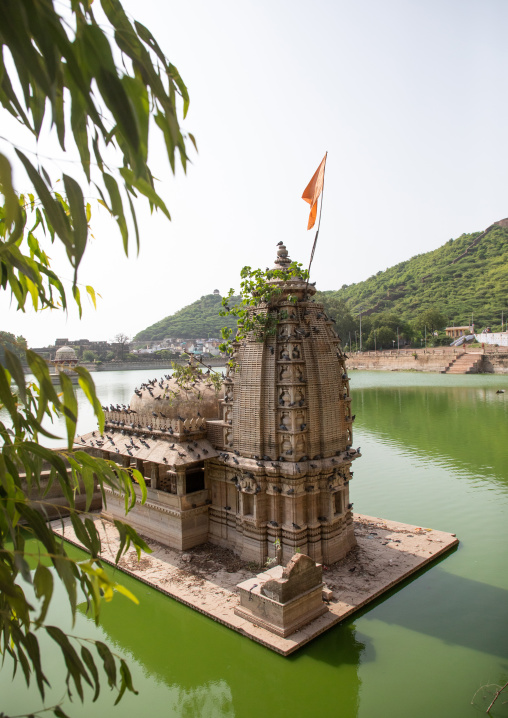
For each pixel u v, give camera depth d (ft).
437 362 405.18
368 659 50.90
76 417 14.94
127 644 56.80
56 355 318.65
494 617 57.98
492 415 199.62
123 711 46.65
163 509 75.56
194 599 60.44
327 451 68.28
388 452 144.77
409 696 45.88
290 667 49.78
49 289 25.55
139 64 13.01
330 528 68.28
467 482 114.01
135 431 82.53
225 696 48.37
